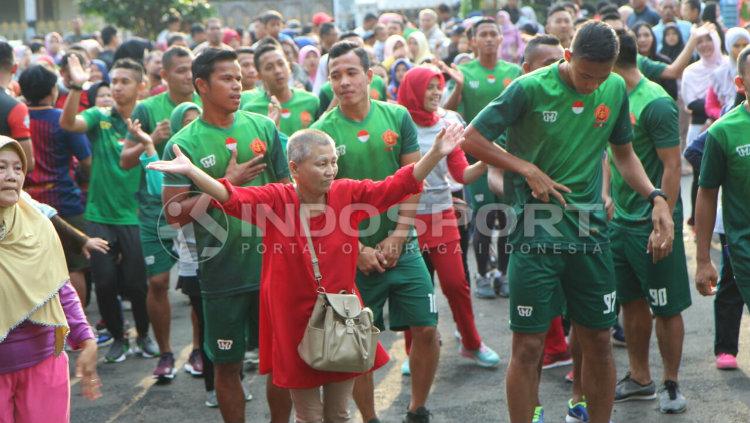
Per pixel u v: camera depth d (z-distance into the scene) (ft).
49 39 49.57
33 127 24.09
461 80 29.35
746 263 16.15
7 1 93.71
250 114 17.10
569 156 15.51
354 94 17.38
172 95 22.86
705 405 18.42
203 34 46.03
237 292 16.34
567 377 20.13
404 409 19.16
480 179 25.80
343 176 17.65
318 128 17.63
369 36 48.03
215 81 16.30
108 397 20.75
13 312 12.88
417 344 17.63
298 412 14.88
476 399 19.47
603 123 15.58
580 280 15.85
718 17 43.45
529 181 15.42
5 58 22.65
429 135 20.79
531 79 15.47
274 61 25.17
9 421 13.08
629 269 18.44
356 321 14.23
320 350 14.07
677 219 18.11
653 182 18.22
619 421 17.92
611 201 18.48
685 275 18.20
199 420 19.16
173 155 16.38
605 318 15.99
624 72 18.12
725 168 16.25
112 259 22.97
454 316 21.17
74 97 22.63
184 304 28.32
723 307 20.21
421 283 17.56
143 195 21.53
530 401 15.93
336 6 79.77
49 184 24.31
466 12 56.18
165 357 21.59
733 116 16.12
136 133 20.90
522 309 15.70
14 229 12.96
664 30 42.42
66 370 13.70
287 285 14.46
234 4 83.10
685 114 41.78
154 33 63.62
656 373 20.24
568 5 48.52
